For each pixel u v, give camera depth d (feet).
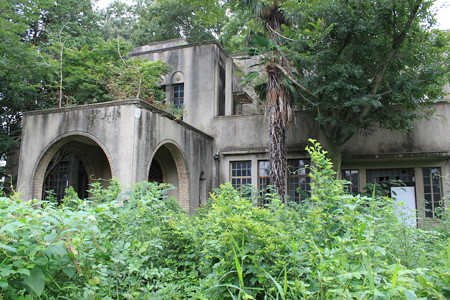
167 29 83.71
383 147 42.14
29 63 41.68
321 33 33.71
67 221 7.63
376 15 31.99
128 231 12.56
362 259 9.52
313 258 9.65
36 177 36.11
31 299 7.18
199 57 50.93
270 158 35.53
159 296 11.07
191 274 13.30
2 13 39.50
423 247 14.30
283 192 34.76
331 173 12.14
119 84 42.24
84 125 34.81
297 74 37.99
